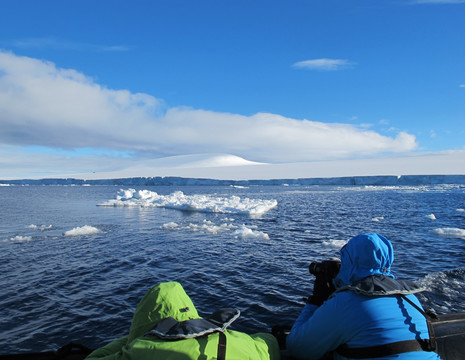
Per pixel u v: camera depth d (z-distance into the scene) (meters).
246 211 21.09
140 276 7.84
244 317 5.52
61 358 2.06
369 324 1.55
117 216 20.75
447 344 2.07
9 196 49.69
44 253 10.21
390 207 25.27
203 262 9.02
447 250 10.05
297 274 7.88
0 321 5.47
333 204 28.66
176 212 22.86
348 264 1.77
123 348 1.50
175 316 1.57
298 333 1.82
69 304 6.15
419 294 6.30
